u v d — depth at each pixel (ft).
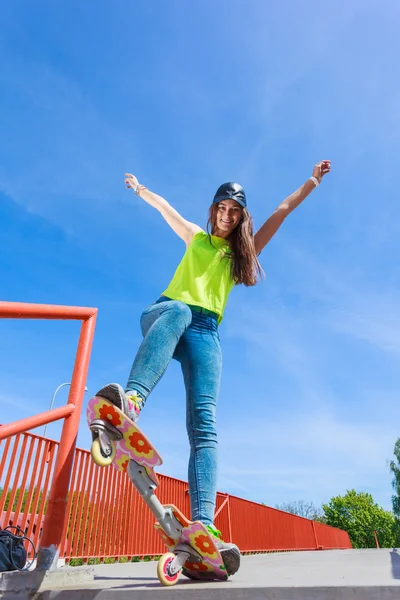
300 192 9.39
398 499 135.44
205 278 7.71
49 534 5.91
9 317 5.88
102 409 5.00
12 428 5.29
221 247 8.14
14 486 13.70
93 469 17.71
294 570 7.54
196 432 6.76
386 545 155.63
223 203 8.36
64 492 6.22
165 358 6.20
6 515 13.43
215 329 7.52
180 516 5.52
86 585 5.76
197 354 7.09
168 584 5.21
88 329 7.40
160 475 22.52
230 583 5.28
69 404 6.71
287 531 36.52
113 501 18.67
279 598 4.31
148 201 9.51
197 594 4.53
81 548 16.38
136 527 19.93
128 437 5.15
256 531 30.96
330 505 171.63
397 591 4.08
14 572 5.23
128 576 7.95
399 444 138.21
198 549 5.64
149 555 20.30
